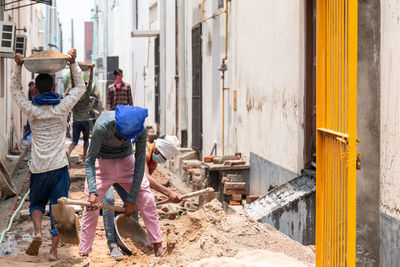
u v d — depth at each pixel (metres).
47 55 5.65
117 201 9.66
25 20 22.31
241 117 10.08
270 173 8.39
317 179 4.43
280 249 5.37
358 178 5.01
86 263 5.63
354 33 3.34
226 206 8.97
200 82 13.16
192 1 14.08
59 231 5.39
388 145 4.76
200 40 13.13
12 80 5.69
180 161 13.32
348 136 3.42
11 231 7.69
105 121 5.38
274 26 8.20
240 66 10.12
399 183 4.52
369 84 4.98
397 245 4.55
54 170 5.67
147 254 6.13
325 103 4.29
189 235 5.57
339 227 3.87
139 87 26.55
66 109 5.68
